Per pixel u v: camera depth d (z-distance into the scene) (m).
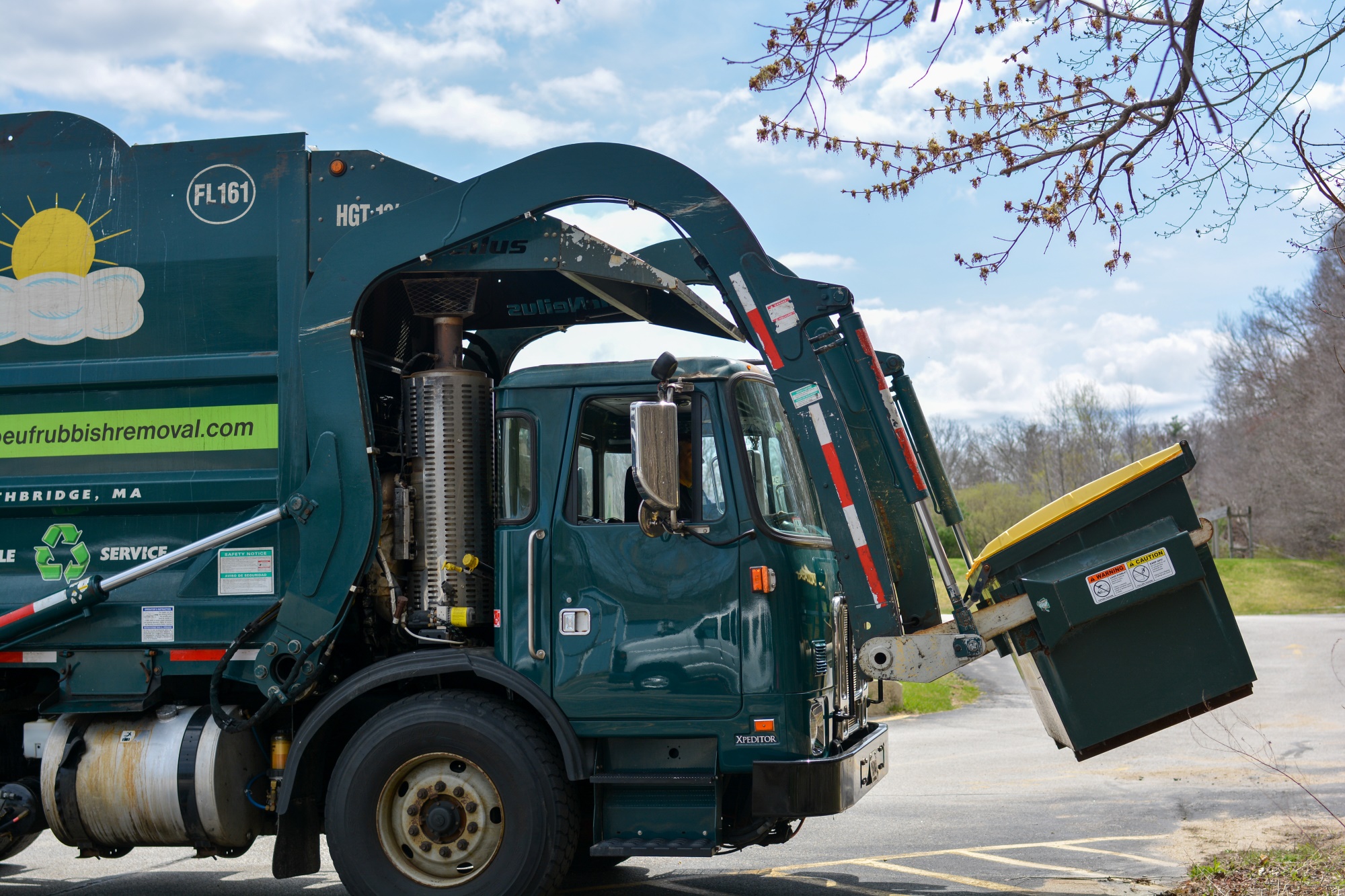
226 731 5.48
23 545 5.96
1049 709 5.17
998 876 6.24
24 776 6.06
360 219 5.81
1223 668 4.77
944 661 4.93
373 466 5.50
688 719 5.09
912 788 9.91
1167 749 11.66
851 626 5.08
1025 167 5.77
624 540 5.24
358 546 5.45
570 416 5.41
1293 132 5.59
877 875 6.41
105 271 5.99
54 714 5.81
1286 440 47.75
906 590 5.20
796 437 5.36
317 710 5.37
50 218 6.06
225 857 5.78
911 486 5.07
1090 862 6.51
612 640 5.19
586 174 5.45
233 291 5.87
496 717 5.18
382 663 5.40
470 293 6.01
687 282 6.44
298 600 5.47
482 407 5.91
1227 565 46.41
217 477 5.74
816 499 5.84
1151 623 4.83
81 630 5.77
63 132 6.11
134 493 5.79
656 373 5.12
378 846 5.20
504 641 5.30
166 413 5.88
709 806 5.05
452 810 5.19
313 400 5.57
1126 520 4.88
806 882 6.29
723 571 5.13
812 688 5.20
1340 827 7.09
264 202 5.89
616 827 5.11
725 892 6.10
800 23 5.40
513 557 5.35
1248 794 8.76
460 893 5.08
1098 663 4.84
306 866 5.45
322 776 5.56
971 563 5.71
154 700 5.71
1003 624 4.89
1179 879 5.99
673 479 4.96
